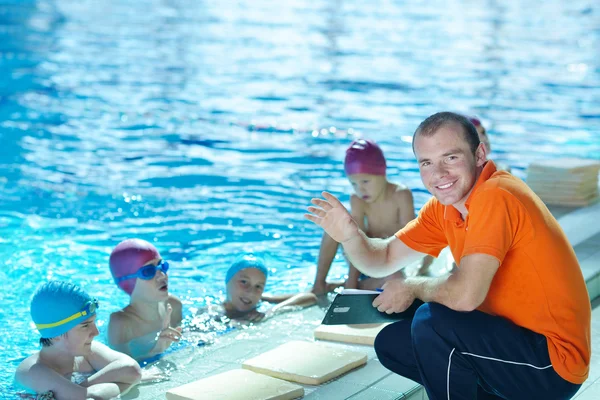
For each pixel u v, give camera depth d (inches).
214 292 217.6
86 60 613.3
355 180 209.8
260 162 372.2
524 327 115.6
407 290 121.3
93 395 141.4
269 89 530.0
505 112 467.5
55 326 146.4
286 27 786.8
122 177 342.6
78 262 241.0
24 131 420.5
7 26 756.0
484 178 116.1
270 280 228.5
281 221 288.7
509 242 112.6
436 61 628.4
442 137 115.0
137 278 175.9
